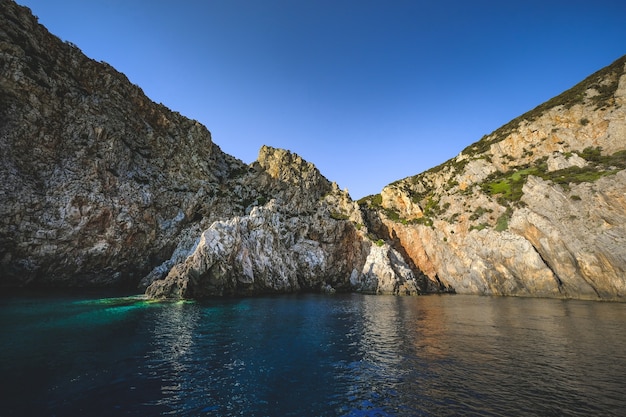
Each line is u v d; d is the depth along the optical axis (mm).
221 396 12898
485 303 45562
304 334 24141
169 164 70188
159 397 12664
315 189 93438
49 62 53875
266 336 23312
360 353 19203
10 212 41938
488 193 73562
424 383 14414
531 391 13406
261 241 59188
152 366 16234
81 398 12320
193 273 45312
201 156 80000
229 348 19953
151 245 58344
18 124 45469
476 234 68062
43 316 27328
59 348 18578
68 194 47938
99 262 50625
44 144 48250
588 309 38031
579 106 72688
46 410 11242
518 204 64750
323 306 40656
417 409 11836
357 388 13852
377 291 64500
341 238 76250
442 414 11438
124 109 64875
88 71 60531
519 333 24594
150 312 31922
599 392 13219
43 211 45281
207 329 25188
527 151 78688
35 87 48406
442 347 20594
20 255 42844
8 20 49000
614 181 52188
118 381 14156
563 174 62562
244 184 83125
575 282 52312
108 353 18094
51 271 46062
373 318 31766
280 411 11672
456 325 28047
